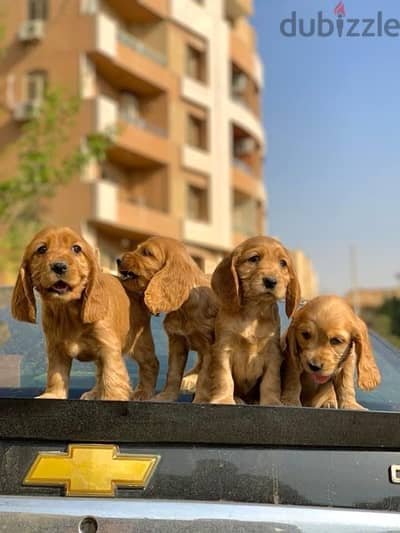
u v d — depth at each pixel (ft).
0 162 26.30
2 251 16.37
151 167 31.55
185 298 3.16
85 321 2.93
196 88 33.12
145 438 2.62
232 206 35.47
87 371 3.76
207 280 3.33
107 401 2.64
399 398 3.39
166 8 32.04
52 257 2.88
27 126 20.11
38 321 4.04
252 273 3.03
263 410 2.62
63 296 2.90
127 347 3.24
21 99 28.19
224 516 2.53
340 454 2.63
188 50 33.53
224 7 36.32
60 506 2.55
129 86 31.17
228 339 3.11
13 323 4.06
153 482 2.60
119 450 2.62
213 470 2.61
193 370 3.66
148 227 29.68
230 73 37.17
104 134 22.26
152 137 30.73
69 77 28.02
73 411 2.63
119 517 2.52
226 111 34.73
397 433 2.64
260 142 38.78
